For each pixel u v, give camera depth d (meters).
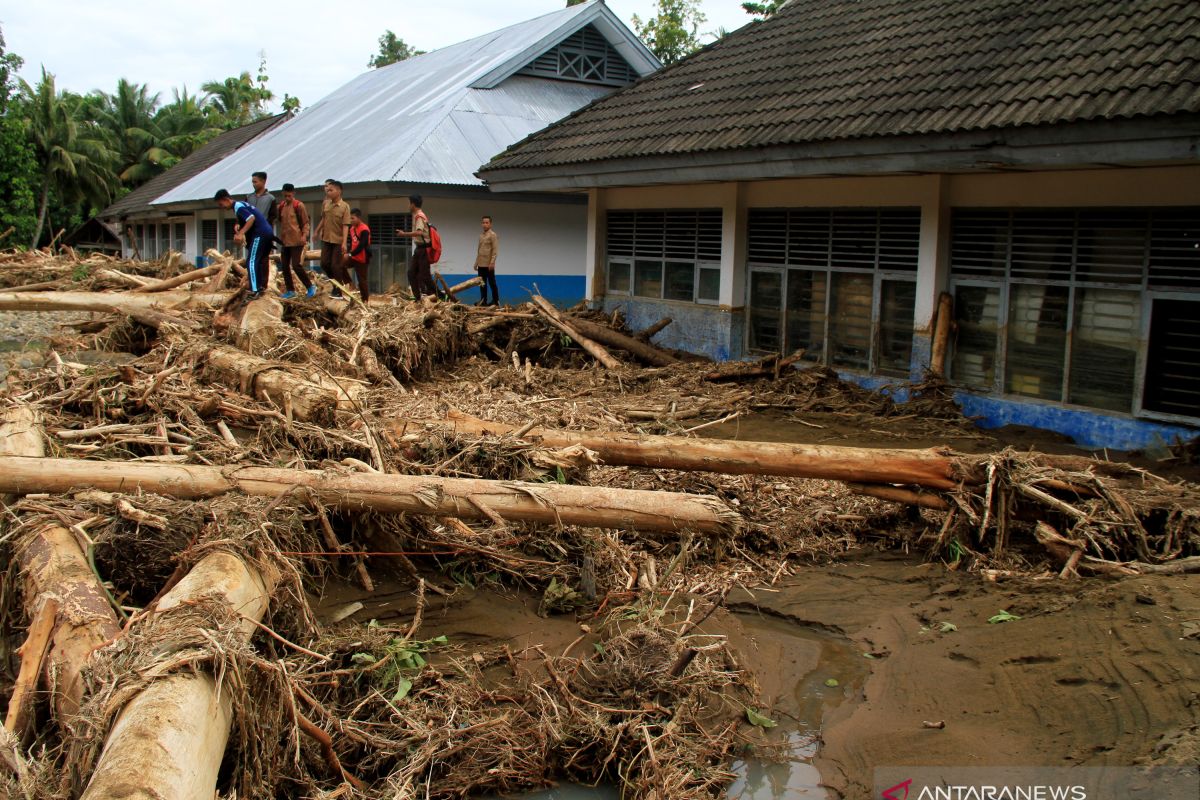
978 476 6.84
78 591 4.64
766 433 10.03
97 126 46.50
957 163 9.62
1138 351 9.56
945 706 4.93
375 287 22.45
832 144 10.66
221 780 3.97
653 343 15.54
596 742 4.71
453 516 6.06
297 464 6.55
